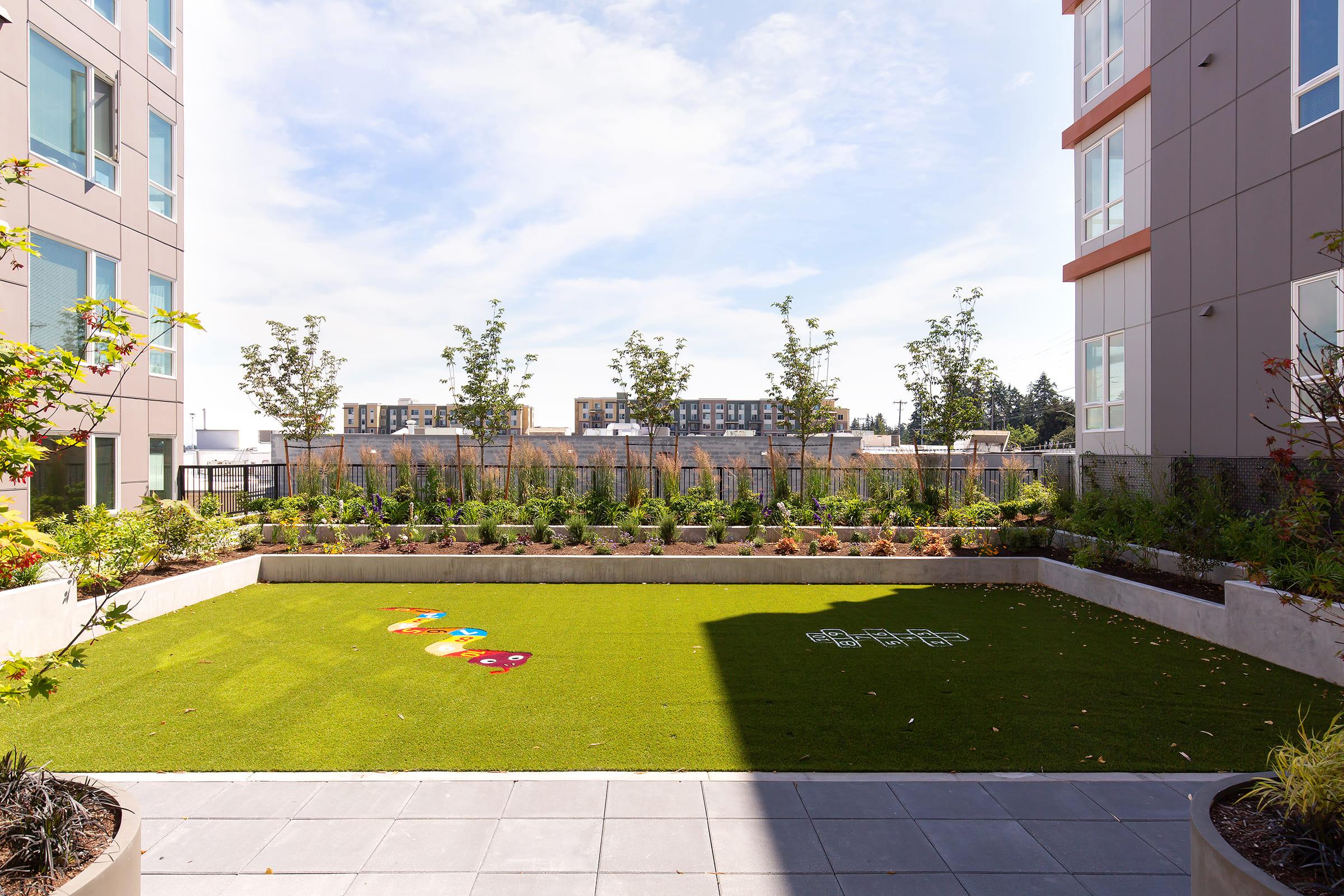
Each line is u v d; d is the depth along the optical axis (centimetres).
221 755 494
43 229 1084
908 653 757
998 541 1301
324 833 393
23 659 349
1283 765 325
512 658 736
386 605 1000
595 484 1656
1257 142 991
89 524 840
